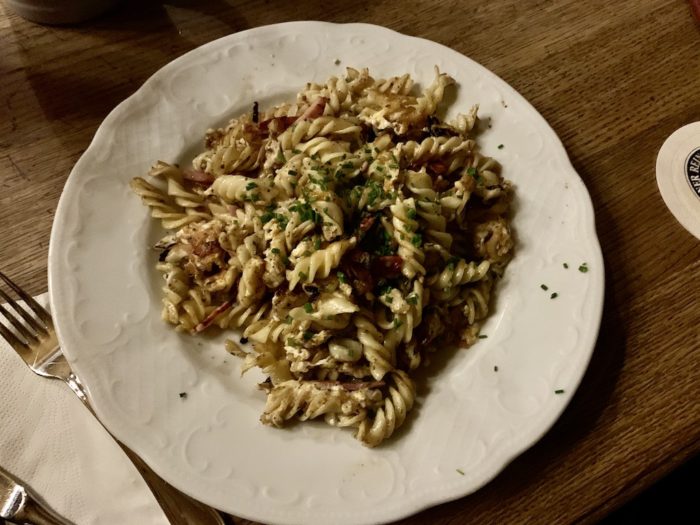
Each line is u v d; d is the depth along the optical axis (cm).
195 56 34
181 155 32
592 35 39
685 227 32
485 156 32
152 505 25
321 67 35
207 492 24
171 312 28
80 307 27
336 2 39
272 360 27
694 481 40
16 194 32
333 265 27
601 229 32
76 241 29
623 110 36
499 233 30
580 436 27
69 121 34
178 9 38
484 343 28
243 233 29
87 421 26
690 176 34
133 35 37
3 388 26
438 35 38
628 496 26
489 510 25
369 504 24
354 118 33
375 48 35
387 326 28
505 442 25
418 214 29
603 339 29
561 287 29
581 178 33
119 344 27
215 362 28
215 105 34
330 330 27
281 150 31
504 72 37
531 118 33
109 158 31
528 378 27
